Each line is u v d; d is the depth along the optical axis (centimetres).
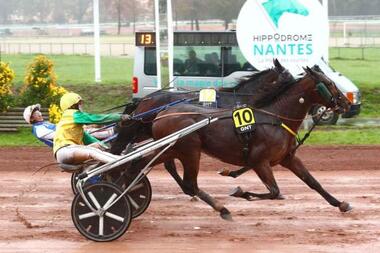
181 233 1037
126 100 2589
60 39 6812
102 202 991
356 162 1630
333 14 6706
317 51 1911
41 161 1681
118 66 4147
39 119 1152
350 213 1148
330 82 1084
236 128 1049
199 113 1070
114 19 7812
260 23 1914
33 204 1237
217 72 2356
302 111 1085
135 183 1040
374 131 2080
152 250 947
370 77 3375
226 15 4938
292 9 1905
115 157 1019
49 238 1016
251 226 1073
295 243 973
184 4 4938
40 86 2108
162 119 1083
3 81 2102
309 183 1102
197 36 2367
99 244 982
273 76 1123
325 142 1881
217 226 1076
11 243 988
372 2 6712
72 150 1026
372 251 934
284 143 1068
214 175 1509
